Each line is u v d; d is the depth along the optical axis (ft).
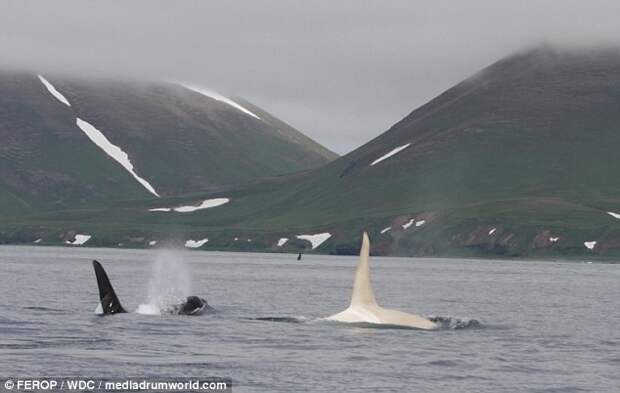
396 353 378.73
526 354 395.75
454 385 309.83
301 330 447.83
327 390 292.40
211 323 478.59
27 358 343.87
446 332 466.29
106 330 440.04
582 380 326.85
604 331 519.19
